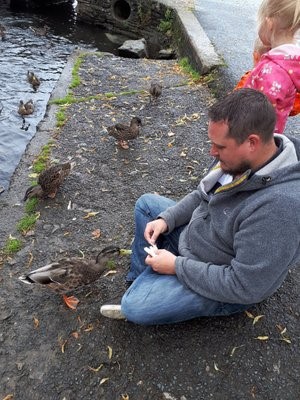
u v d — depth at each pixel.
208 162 6.02
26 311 3.70
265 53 3.41
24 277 3.57
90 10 15.05
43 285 3.71
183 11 12.09
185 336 3.39
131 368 3.23
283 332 3.46
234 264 2.63
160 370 3.20
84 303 3.76
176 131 6.86
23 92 9.97
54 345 3.42
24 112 8.70
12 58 11.85
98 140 6.50
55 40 13.77
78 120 7.08
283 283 3.89
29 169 5.77
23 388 3.14
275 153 2.52
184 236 3.23
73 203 5.08
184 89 8.43
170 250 3.54
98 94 8.16
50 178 4.96
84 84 8.55
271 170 2.49
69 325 3.57
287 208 2.39
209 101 7.93
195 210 3.22
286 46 3.25
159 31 13.26
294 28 3.22
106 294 3.86
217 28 10.93
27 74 10.30
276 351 3.32
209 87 8.41
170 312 3.01
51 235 4.59
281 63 3.23
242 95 2.37
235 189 2.61
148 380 3.15
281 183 2.47
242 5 13.34
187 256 3.06
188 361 3.24
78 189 5.33
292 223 2.39
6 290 3.91
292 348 3.36
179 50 11.11
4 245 4.45
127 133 6.20
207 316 3.50
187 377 3.15
